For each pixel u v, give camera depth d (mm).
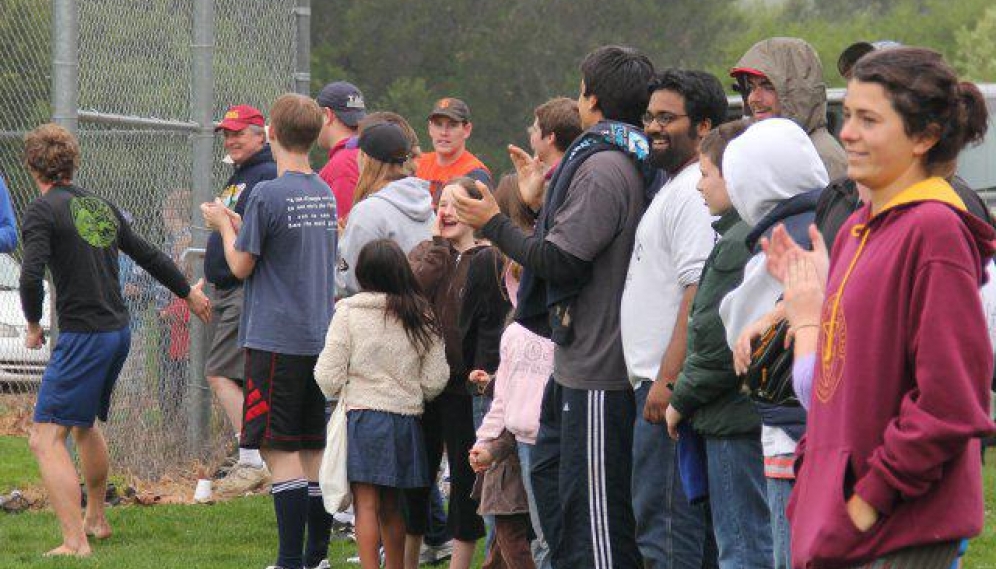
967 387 10281
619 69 18328
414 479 22453
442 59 136875
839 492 10938
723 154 15547
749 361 13625
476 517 22656
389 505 22812
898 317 10695
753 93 20594
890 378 10766
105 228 25375
